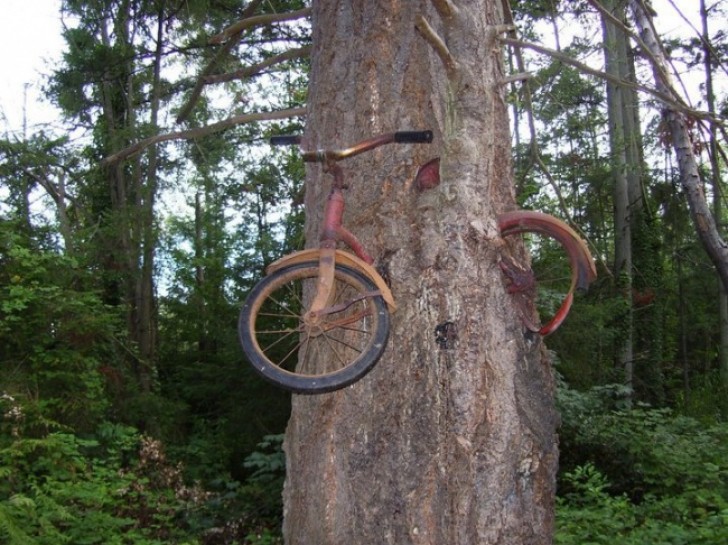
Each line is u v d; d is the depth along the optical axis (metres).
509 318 3.56
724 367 21.38
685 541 6.06
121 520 6.96
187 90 15.92
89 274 11.56
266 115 4.37
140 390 14.18
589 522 6.92
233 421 14.52
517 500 3.44
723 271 9.03
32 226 13.00
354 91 3.91
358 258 3.46
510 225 3.63
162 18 14.27
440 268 3.50
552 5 6.55
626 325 17.50
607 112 18.83
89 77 15.88
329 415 3.62
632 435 9.95
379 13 3.94
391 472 3.43
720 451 9.45
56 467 7.99
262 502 9.41
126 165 17.31
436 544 3.34
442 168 3.57
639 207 20.59
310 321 3.38
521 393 3.52
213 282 18.09
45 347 10.09
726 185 7.82
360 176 3.79
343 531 3.49
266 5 12.09
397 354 3.49
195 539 8.02
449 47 3.62
